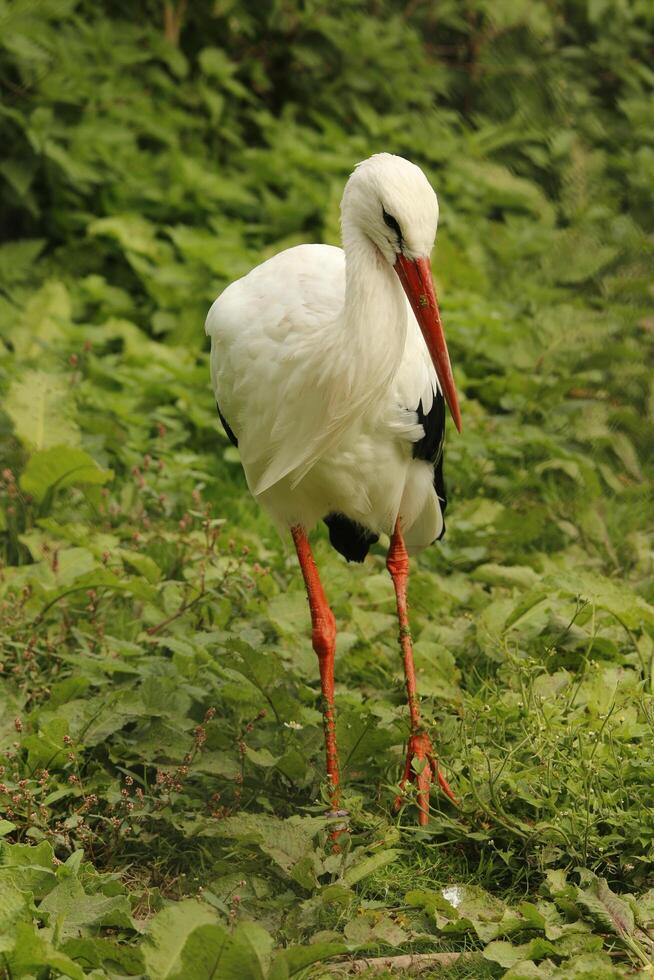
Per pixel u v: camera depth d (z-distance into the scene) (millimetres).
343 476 7242
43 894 5770
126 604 8711
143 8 15492
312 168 14617
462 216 14664
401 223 6465
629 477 11555
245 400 7250
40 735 6730
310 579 7480
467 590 9188
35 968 5199
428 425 7391
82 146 13414
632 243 14320
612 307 13086
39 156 13211
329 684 7219
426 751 7016
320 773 6938
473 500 10422
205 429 11148
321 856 6141
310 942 5730
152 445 10656
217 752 6949
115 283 13320
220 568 8773
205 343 12484
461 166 15375
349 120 16125
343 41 15547
